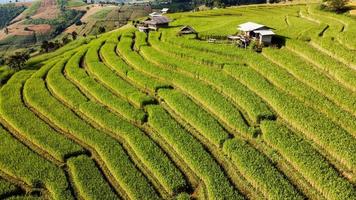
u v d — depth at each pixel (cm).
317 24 8469
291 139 4381
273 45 6981
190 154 4456
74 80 6994
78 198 4266
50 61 8600
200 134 4934
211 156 4488
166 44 7825
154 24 9631
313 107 4959
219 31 8194
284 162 4197
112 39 9175
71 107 6088
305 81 5525
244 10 12194
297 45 6588
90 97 6316
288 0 14050
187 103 5469
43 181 4494
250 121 4944
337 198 3531
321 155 4147
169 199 4041
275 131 4538
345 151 3969
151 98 5778
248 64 6356
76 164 4694
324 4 9838
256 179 3931
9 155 5003
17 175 4650
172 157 4628
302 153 4116
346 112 4653
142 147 4753
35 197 4312
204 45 7250
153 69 6638
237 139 4600
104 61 7738
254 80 5644
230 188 3928
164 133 4944
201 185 4125
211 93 5584
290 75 5803
